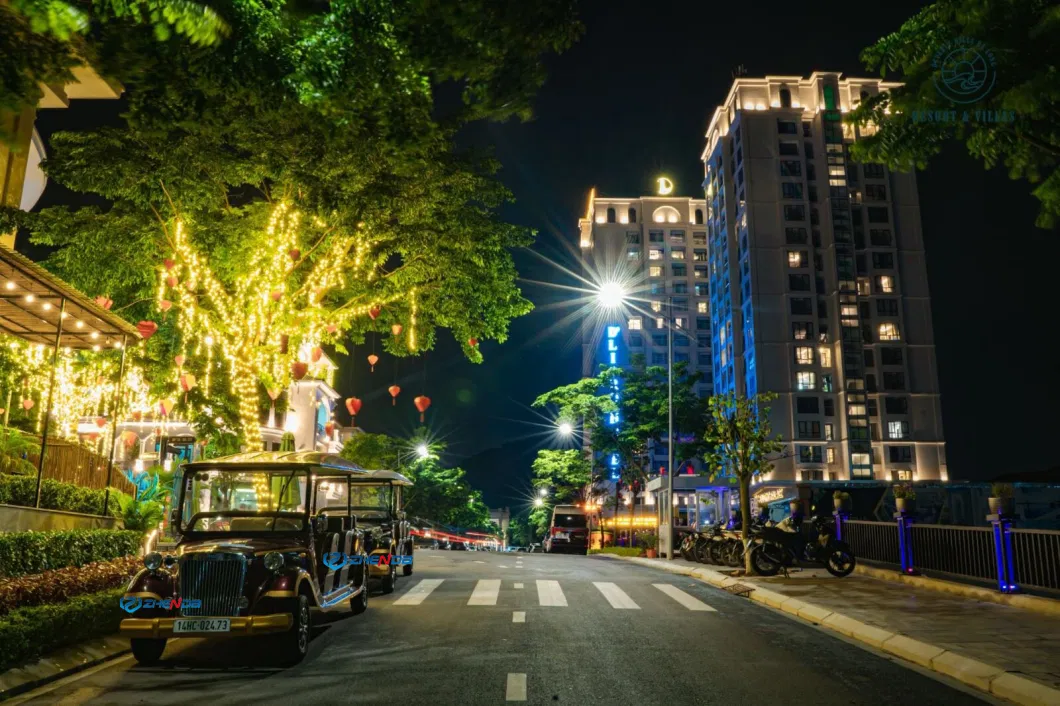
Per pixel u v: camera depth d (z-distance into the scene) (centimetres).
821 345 9188
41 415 1952
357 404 1733
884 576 1590
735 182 9912
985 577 1316
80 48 471
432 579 1661
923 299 9419
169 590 816
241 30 491
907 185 9700
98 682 744
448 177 1609
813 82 9894
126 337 1548
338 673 772
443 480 7119
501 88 609
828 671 788
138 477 2141
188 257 1672
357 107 574
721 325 10338
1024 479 3069
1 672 709
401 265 1867
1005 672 728
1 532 1058
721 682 737
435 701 665
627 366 11725
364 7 515
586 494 5331
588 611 1166
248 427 1728
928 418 9169
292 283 1889
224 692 702
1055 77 609
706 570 1920
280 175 1484
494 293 1917
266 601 816
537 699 671
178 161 1441
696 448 4506
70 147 1474
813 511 2133
